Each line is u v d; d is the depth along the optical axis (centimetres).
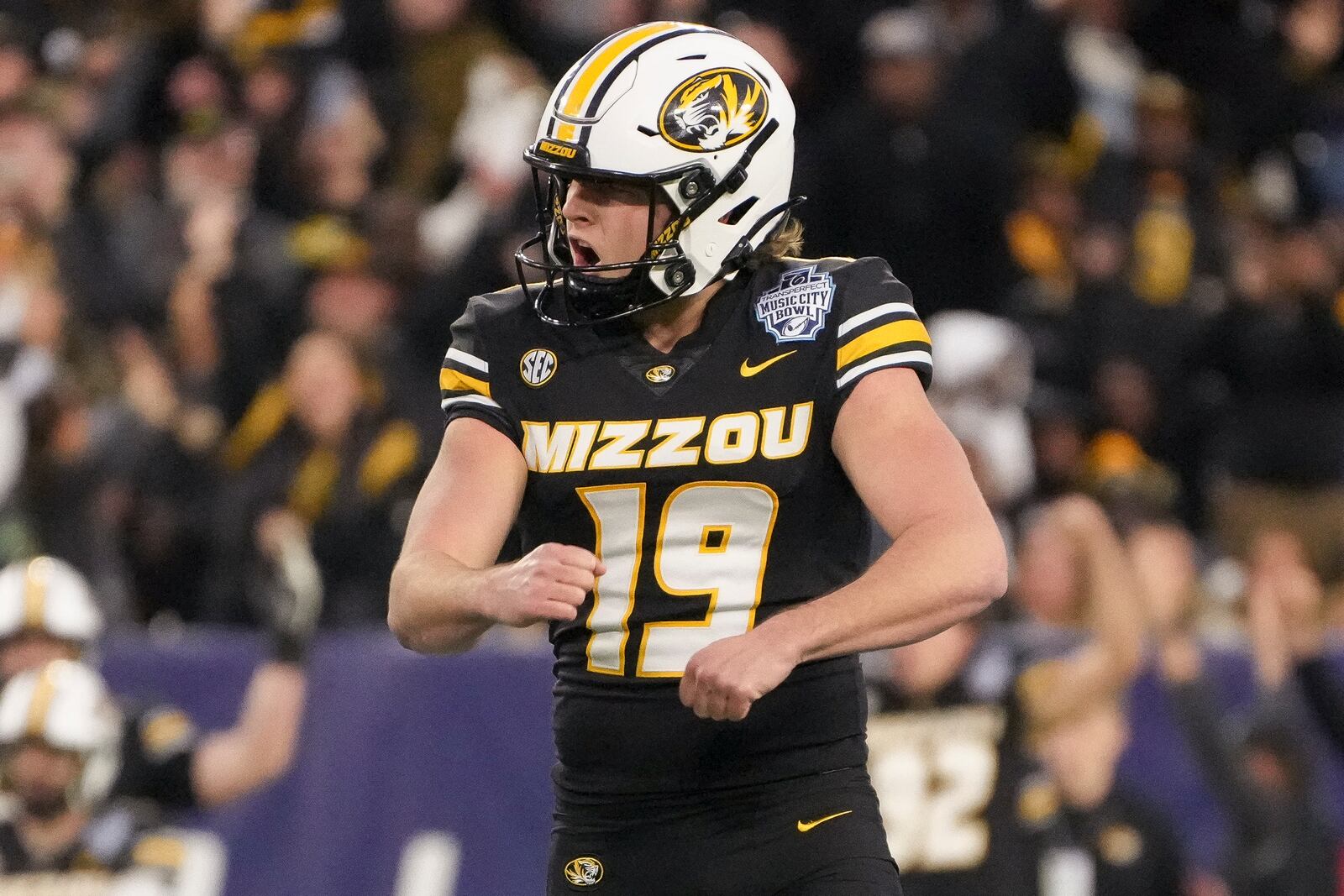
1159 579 2006
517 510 934
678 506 899
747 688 790
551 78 3002
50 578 1786
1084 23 3269
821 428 900
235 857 1803
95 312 2644
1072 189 2966
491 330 944
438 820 1828
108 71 2992
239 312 2509
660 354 918
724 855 900
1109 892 1723
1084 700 1734
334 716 1839
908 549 841
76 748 1694
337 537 2119
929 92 2756
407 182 2777
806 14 3106
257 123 2769
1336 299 2736
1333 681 1909
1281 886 1827
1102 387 2662
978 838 1675
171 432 2309
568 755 926
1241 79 3347
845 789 909
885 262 937
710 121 908
